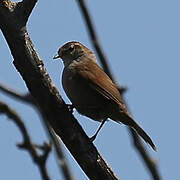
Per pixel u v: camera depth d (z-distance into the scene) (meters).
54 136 6.90
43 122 7.04
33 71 7.75
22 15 7.54
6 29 7.55
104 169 8.20
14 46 7.63
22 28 7.60
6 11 7.51
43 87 7.84
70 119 8.14
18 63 7.75
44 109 7.95
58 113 8.04
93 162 8.16
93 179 8.31
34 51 7.76
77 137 8.14
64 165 6.52
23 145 5.96
